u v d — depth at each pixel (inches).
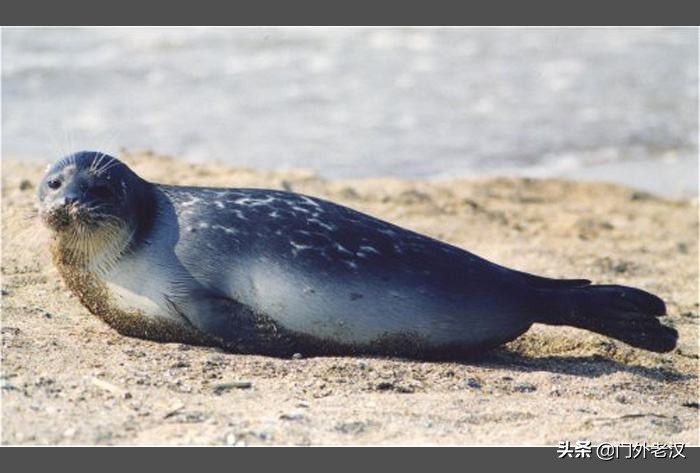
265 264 1003.9
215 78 2960.1
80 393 863.1
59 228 1004.6
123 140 2305.6
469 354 1043.3
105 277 1021.8
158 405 852.6
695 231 1747.0
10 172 1654.8
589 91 2987.2
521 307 1020.5
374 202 1679.4
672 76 3186.5
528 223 1707.7
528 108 2778.1
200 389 898.7
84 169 1016.9
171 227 1024.9
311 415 848.9
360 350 1019.3
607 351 1099.9
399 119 2615.7
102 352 974.4
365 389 928.3
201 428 810.8
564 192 1964.8
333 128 2503.7
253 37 3476.9
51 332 1029.8
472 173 2215.8
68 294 1168.8
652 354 1101.1
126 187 1018.7
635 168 2300.7
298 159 2242.9
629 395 959.0
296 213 1034.1
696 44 3646.7
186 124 2476.6
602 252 1544.0
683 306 1311.5
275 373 949.8
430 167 2236.7
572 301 1021.8
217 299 1005.8
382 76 3088.1
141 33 3403.1
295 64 3184.1
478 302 1011.9
